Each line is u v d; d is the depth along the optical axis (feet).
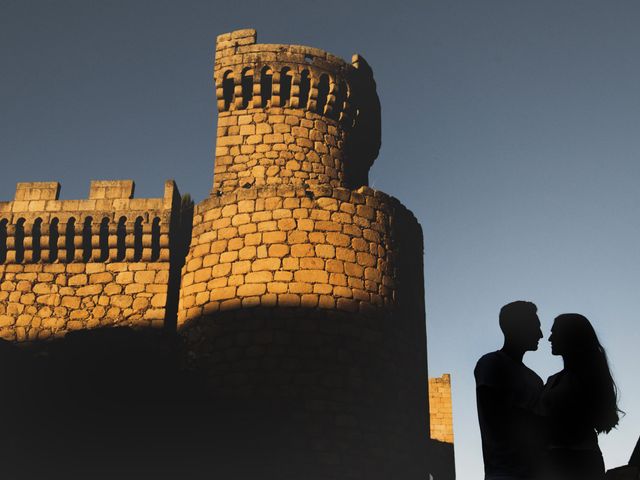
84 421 61.52
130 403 61.82
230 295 63.67
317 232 64.80
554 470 12.82
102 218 74.33
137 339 68.74
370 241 66.39
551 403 13.10
